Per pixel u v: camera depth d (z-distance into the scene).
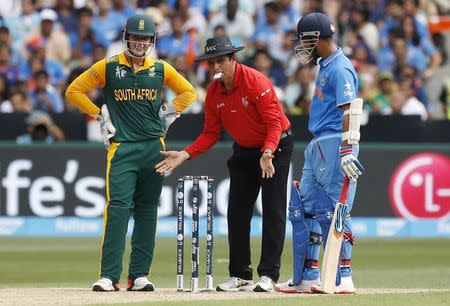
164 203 60.00
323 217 30.95
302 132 60.62
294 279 31.52
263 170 31.00
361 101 29.78
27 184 59.69
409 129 62.50
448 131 62.75
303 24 30.66
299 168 59.94
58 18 74.81
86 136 61.50
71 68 71.75
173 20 72.75
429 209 62.44
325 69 30.69
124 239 31.80
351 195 30.64
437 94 74.56
